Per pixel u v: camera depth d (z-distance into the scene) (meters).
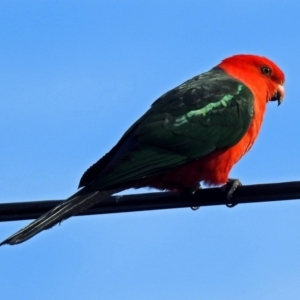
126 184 16.22
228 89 18.12
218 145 17.16
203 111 17.34
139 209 15.08
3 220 14.58
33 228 13.98
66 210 14.45
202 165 16.98
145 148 16.44
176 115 17.12
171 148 16.64
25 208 14.54
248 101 18.27
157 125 16.84
